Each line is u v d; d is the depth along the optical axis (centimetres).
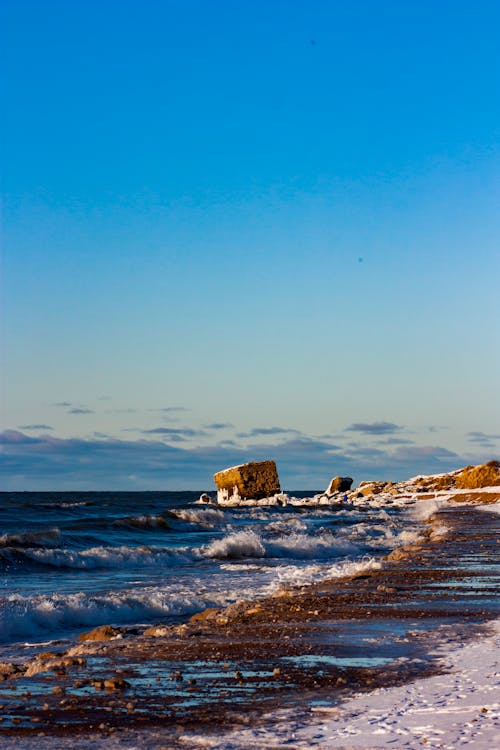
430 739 570
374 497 9912
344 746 568
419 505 8444
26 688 796
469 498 8481
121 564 2638
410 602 1382
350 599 1445
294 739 594
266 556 2995
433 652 940
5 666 992
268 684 798
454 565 2016
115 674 859
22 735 627
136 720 669
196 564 2734
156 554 2783
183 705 718
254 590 1911
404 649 968
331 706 700
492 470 9669
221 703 723
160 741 605
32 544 3073
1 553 2505
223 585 2092
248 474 9588
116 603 1652
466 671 818
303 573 2248
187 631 1168
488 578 1719
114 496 14675
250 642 1045
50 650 1266
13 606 1533
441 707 666
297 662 905
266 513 6894
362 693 747
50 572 2422
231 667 886
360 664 886
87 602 1622
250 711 691
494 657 884
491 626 1118
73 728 646
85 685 804
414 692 732
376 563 2147
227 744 588
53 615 1529
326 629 1130
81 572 2458
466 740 562
